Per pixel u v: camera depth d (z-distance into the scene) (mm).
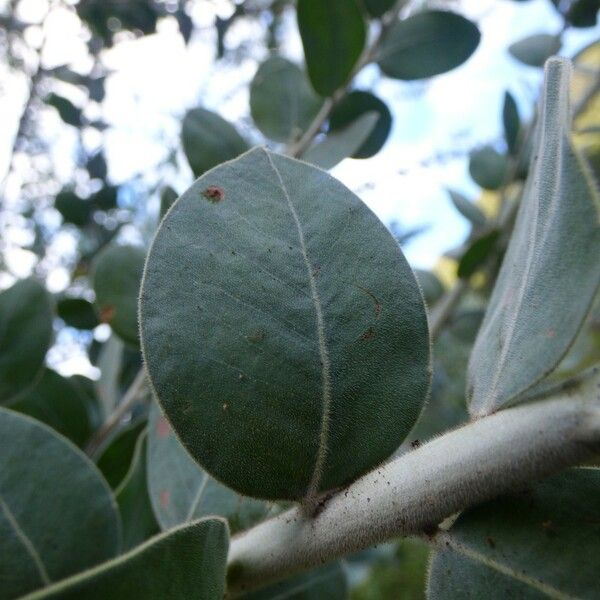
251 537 62
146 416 116
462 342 183
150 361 57
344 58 121
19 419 58
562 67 60
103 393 152
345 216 64
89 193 231
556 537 52
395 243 64
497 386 57
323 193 65
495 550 53
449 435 56
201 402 57
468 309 184
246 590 61
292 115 133
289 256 62
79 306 163
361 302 62
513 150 177
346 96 127
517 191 182
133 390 135
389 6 132
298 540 59
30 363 117
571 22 173
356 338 61
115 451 115
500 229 153
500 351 60
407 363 61
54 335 120
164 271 59
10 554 54
